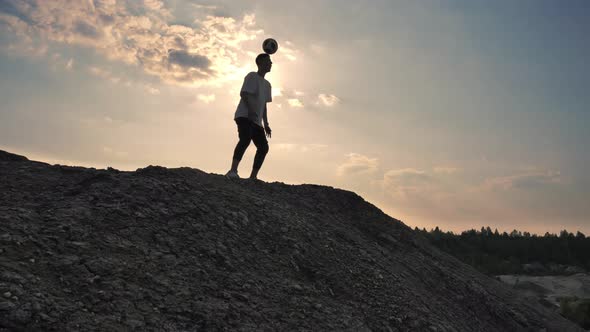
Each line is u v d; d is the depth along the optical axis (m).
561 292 28.14
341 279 4.61
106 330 2.74
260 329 3.32
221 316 3.28
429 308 4.87
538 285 28.89
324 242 5.22
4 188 4.35
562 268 38.22
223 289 3.65
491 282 7.70
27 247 3.22
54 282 2.99
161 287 3.36
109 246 3.58
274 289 3.95
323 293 4.27
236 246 4.37
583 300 15.83
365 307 4.30
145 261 3.57
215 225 4.55
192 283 3.56
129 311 2.99
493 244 44.59
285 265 4.45
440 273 6.42
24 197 4.20
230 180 6.10
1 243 3.15
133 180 4.82
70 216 3.81
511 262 39.53
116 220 3.99
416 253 6.79
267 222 5.08
